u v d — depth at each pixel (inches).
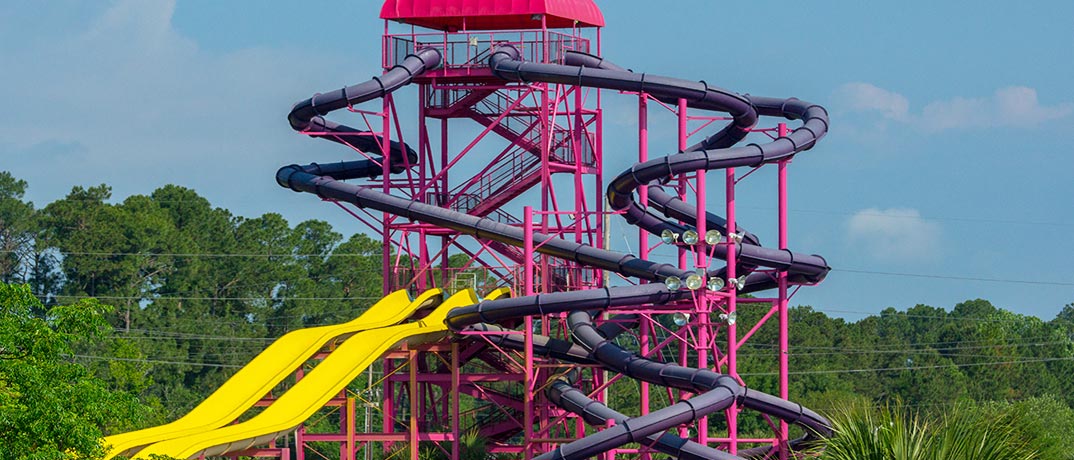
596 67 4972.9
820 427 4158.5
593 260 4443.9
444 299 5064.0
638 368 4160.9
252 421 3730.3
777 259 4352.9
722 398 3868.1
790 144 4249.5
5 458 2591.0
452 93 5167.3
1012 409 2760.8
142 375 7465.6
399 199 4805.6
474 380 4690.0
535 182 5032.0
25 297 2906.0
